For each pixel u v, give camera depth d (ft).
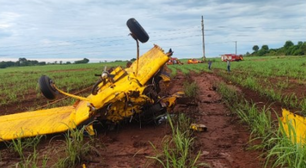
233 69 117.80
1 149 20.38
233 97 36.06
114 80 22.77
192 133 21.58
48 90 21.54
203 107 32.89
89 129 21.34
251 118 24.07
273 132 17.90
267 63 137.28
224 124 25.20
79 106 23.06
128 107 22.43
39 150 19.79
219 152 18.48
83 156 17.94
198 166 16.40
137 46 23.27
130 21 22.70
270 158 16.78
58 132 20.79
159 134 22.48
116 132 23.52
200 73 100.73
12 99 46.70
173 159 15.75
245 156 17.67
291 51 297.33
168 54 24.40
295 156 14.48
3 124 21.74
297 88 46.52
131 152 19.04
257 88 43.83
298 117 16.75
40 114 23.53
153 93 23.30
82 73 125.39
